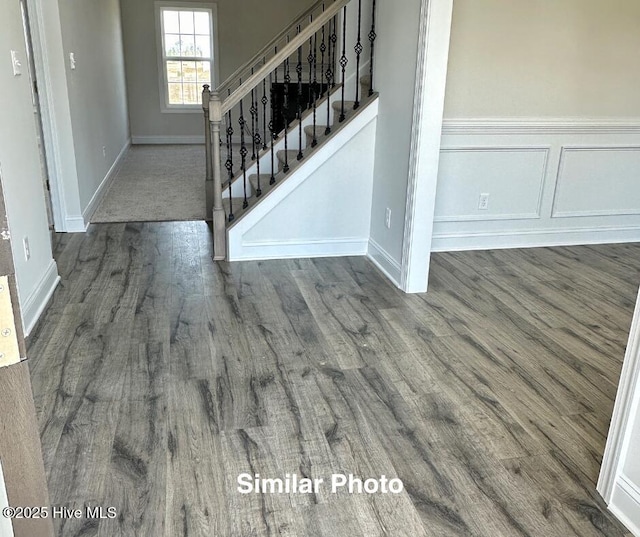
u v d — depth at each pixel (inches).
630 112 161.5
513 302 129.0
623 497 66.0
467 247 165.2
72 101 166.7
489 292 134.4
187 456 75.8
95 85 209.2
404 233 129.8
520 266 152.6
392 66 131.3
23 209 111.2
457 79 147.9
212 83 337.4
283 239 151.3
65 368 96.5
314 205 149.4
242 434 80.6
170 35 327.9
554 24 148.1
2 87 102.3
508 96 152.3
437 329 114.4
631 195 171.6
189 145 339.3
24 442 31.7
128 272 141.3
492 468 74.7
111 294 127.9
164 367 97.7
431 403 88.9
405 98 124.6
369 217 153.6
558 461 76.3
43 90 159.0
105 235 170.1
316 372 97.3
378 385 93.7
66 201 170.1
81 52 183.3
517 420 85.0
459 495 69.9
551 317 121.6
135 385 92.0
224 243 150.4
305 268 146.2
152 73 330.0
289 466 74.4
